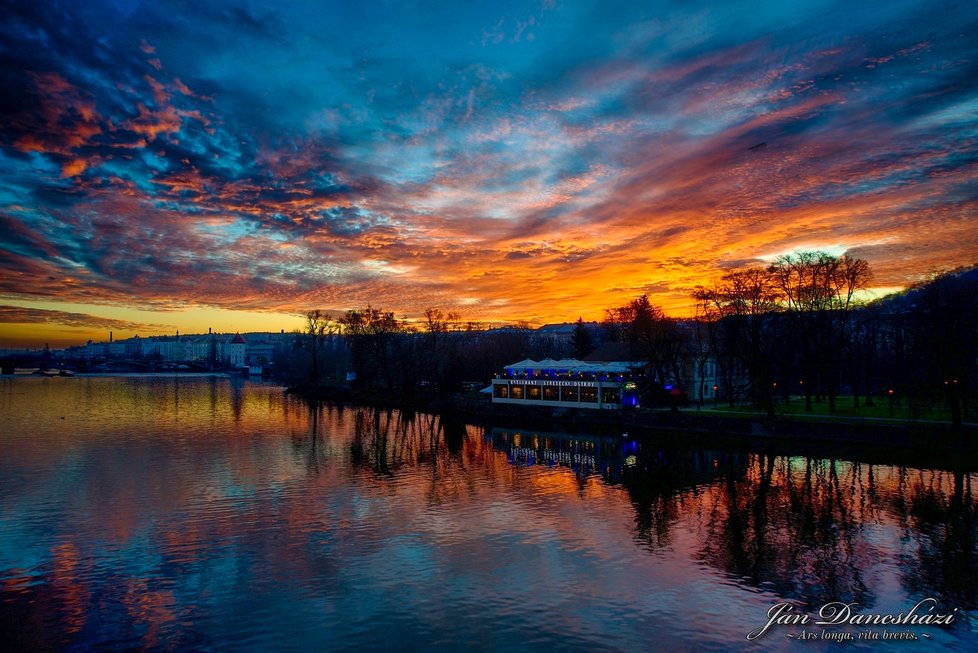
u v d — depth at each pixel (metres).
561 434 89.38
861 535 39.91
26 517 42.72
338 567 34.12
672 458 68.50
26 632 26.52
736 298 90.75
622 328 130.38
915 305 81.56
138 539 38.41
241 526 41.28
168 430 87.94
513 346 168.12
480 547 37.59
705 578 32.84
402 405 130.88
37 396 152.88
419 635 26.48
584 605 29.52
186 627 27.06
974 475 56.78
